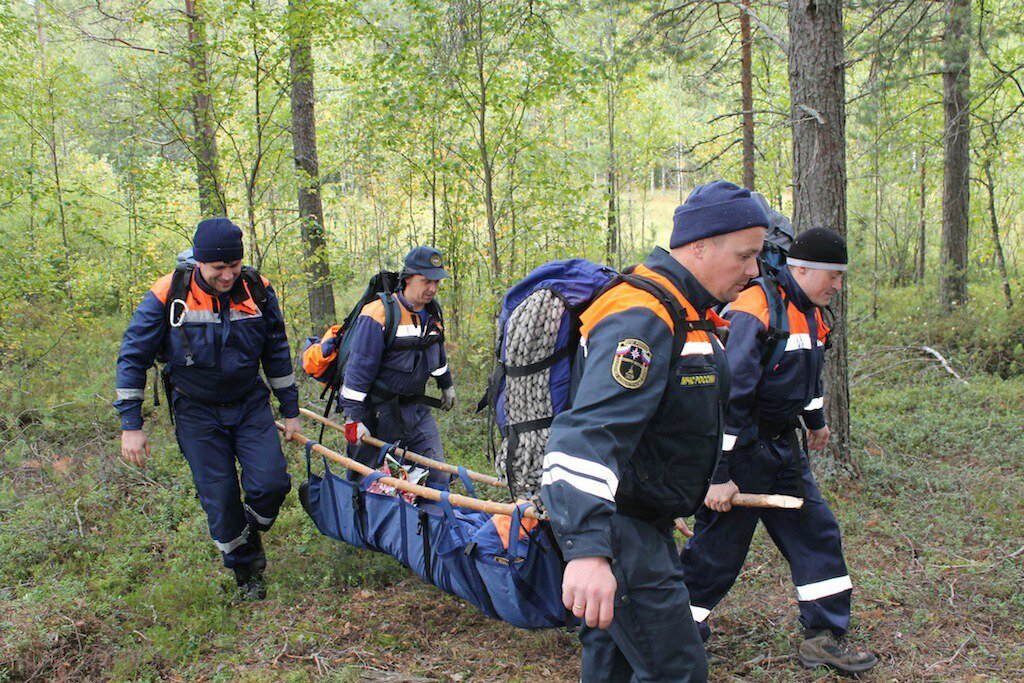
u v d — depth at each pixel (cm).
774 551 453
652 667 221
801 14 550
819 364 323
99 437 632
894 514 499
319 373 480
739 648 357
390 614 392
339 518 424
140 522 495
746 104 1125
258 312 406
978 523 480
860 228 1683
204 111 772
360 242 1438
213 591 414
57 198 926
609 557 179
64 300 863
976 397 768
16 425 644
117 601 394
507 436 247
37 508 498
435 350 475
